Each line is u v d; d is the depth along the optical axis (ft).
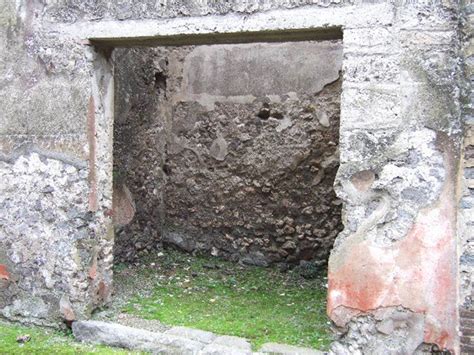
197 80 18.80
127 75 16.63
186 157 19.03
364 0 10.09
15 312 12.67
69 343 11.81
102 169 12.58
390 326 9.92
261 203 18.16
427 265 9.71
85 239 12.19
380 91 10.02
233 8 10.86
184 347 11.23
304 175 17.57
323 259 17.43
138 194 17.61
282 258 17.97
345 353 10.21
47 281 12.40
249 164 18.21
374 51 10.05
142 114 17.61
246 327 12.34
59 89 12.28
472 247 9.45
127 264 17.03
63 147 12.26
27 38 12.49
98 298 12.64
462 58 9.55
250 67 18.15
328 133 17.26
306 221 17.63
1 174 12.75
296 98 17.61
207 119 18.72
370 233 10.05
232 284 16.07
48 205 12.39
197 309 13.58
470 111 9.48
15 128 12.63
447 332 9.59
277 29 10.61
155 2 11.44
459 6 9.56
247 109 18.20
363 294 10.07
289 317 13.12
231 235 18.60
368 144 10.07
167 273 16.78
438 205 9.67
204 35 11.27
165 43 12.17
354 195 10.16
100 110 12.46
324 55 17.29
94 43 12.16
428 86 9.75
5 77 12.69
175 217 19.26
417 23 9.82
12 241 12.66
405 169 9.86
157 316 12.85
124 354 11.26
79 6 12.06
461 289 9.50
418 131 9.80
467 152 9.48
